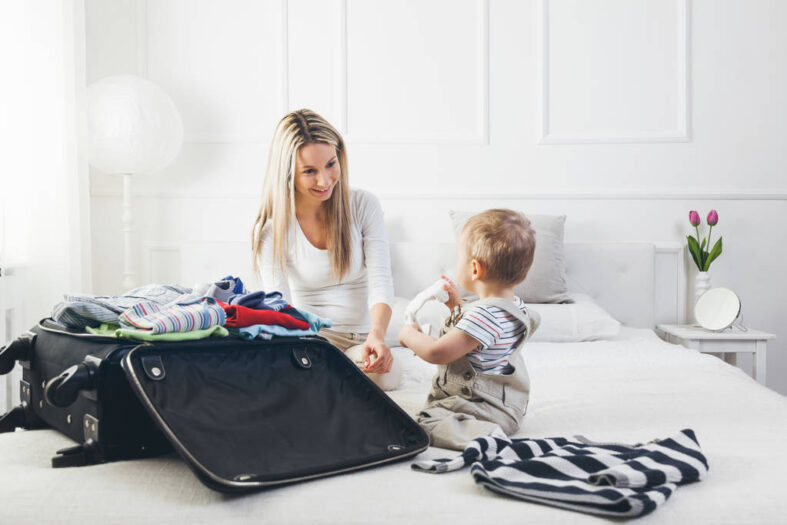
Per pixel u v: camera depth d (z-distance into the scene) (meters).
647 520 0.92
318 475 1.06
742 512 0.94
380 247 1.96
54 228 2.75
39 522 0.93
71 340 1.32
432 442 1.31
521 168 3.16
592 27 3.13
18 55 2.63
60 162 2.77
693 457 1.06
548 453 1.14
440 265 3.03
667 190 3.13
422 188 3.18
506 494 1.00
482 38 3.14
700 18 3.11
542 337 2.57
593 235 3.15
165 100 2.90
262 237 1.93
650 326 3.07
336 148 1.86
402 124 3.18
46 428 1.47
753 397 1.65
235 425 1.11
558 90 3.15
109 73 3.19
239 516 0.94
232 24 3.17
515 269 1.42
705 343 2.80
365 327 1.99
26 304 2.71
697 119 3.13
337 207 1.87
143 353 1.14
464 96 3.17
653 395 1.69
